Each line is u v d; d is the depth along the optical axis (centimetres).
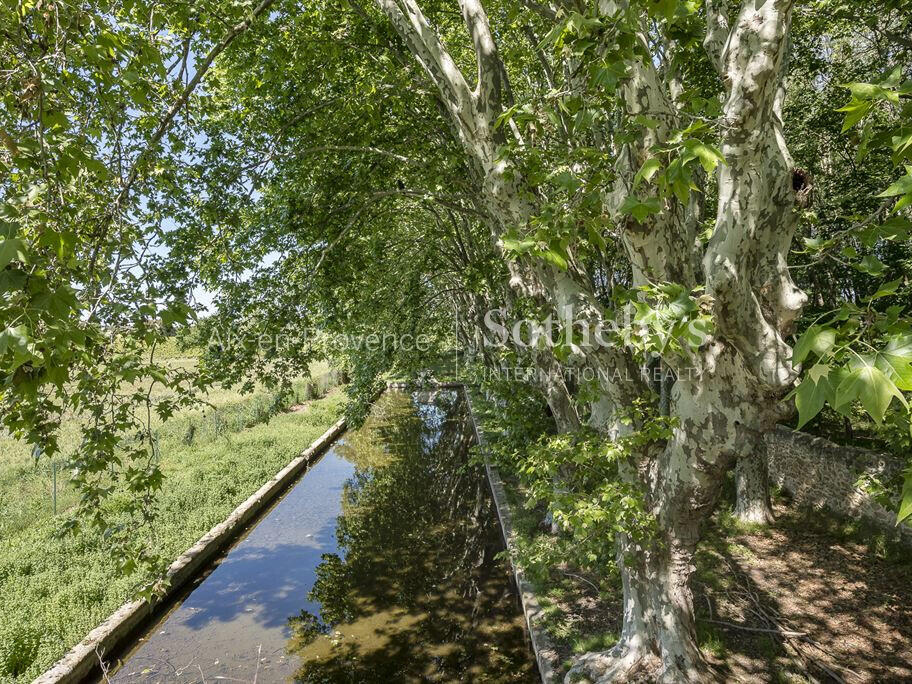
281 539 1223
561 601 801
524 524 1056
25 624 786
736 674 597
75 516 432
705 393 424
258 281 773
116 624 818
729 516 1018
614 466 566
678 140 224
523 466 609
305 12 769
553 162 451
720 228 324
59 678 703
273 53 746
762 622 696
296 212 845
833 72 990
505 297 954
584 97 355
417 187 908
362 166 884
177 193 564
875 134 234
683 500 487
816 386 125
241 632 870
